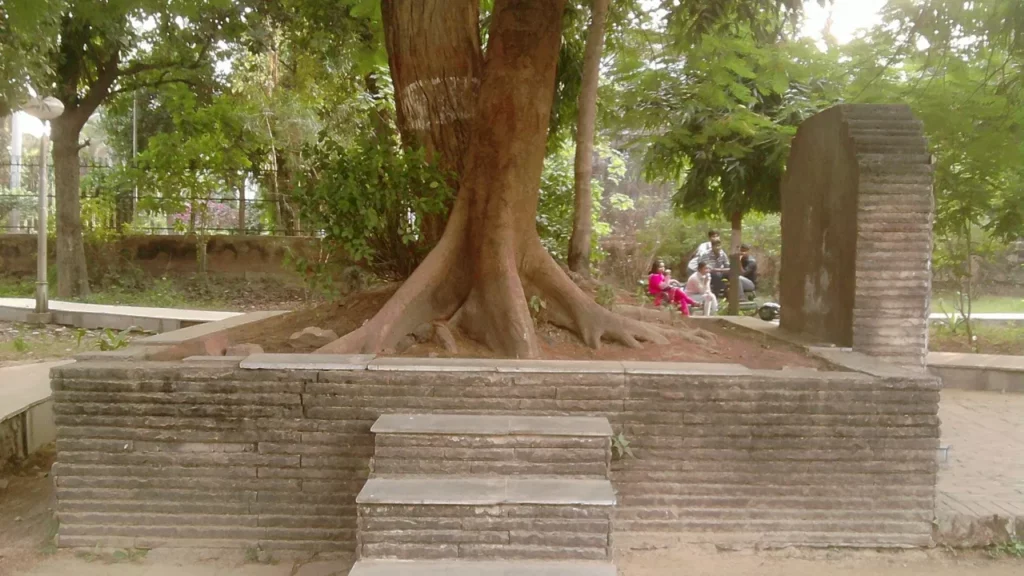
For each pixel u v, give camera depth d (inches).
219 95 650.2
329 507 165.8
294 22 519.2
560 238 375.9
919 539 169.3
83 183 754.8
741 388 166.2
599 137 481.4
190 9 343.9
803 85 417.7
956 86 331.3
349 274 255.1
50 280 669.3
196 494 166.6
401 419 158.9
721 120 392.8
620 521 167.2
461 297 216.5
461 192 222.7
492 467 151.6
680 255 845.2
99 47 571.8
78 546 167.2
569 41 368.2
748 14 254.7
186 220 752.3
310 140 612.1
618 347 209.0
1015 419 293.9
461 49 263.0
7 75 315.0
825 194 236.7
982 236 533.3
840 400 166.7
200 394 165.2
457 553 139.1
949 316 521.3
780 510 168.2
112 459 165.9
